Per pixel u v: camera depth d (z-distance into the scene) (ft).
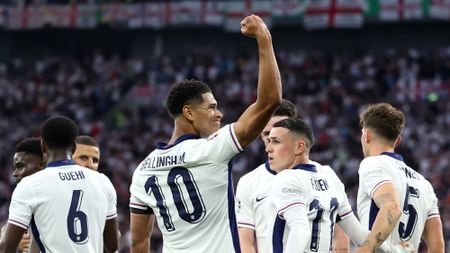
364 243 60.13
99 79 383.65
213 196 55.52
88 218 62.80
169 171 56.44
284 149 62.54
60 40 403.34
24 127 355.15
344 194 63.67
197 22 364.79
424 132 304.09
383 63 362.12
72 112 363.76
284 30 381.40
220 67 375.04
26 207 61.36
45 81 384.27
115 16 373.20
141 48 395.96
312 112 334.03
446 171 271.90
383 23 368.68
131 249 59.21
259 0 358.64
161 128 340.80
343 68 363.56
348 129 315.78
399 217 60.29
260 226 65.05
